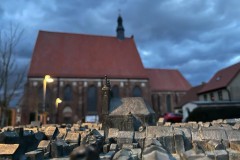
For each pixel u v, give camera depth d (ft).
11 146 15.58
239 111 86.22
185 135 18.29
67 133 21.25
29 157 15.53
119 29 191.93
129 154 15.37
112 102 29.27
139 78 163.53
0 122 89.45
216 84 139.85
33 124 47.16
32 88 140.26
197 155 14.60
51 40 168.76
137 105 28.58
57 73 149.38
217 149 15.46
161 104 196.03
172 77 216.13
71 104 147.13
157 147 14.92
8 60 93.25
